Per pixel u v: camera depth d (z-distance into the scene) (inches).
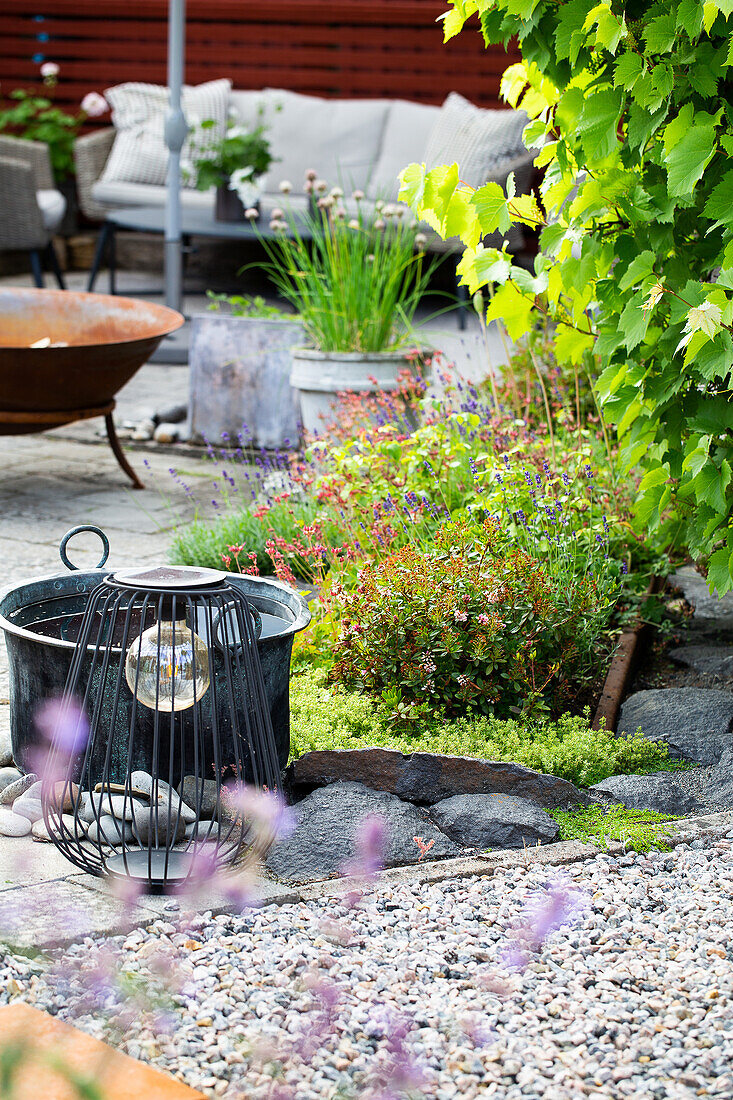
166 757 99.2
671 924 87.7
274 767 94.0
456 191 130.8
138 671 85.6
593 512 146.4
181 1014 72.8
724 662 137.5
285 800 105.4
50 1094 60.6
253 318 229.5
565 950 83.7
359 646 121.7
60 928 80.4
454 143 336.2
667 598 155.6
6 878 87.9
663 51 108.4
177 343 323.6
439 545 131.1
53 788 92.7
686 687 133.1
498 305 132.1
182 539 161.8
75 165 418.0
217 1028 71.5
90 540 173.5
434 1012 74.6
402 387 178.7
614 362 126.3
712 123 109.1
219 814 91.4
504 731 115.0
